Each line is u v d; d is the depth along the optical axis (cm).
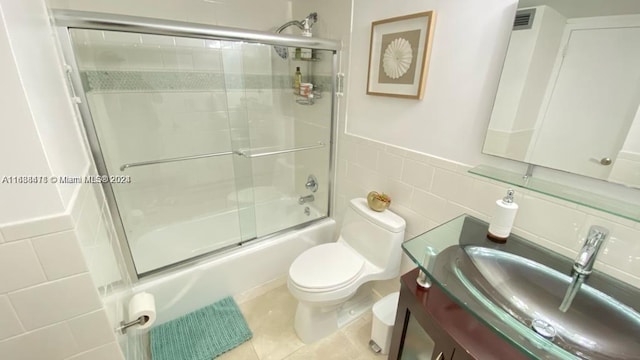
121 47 168
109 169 176
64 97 103
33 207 69
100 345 90
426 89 138
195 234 209
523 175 109
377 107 168
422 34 132
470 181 128
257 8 209
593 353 75
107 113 174
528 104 101
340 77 189
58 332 82
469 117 123
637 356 72
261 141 240
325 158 219
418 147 149
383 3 149
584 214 96
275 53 211
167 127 200
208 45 194
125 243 152
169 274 162
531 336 72
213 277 176
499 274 101
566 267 97
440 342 89
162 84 189
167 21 133
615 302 83
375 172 178
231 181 236
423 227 154
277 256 201
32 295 75
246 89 219
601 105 85
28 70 66
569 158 95
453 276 93
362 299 186
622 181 85
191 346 152
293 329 167
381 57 156
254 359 149
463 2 116
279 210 242
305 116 229
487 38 110
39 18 87
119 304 113
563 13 88
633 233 87
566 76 90
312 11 201
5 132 61
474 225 123
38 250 72
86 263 80
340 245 175
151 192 205
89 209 100
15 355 78
